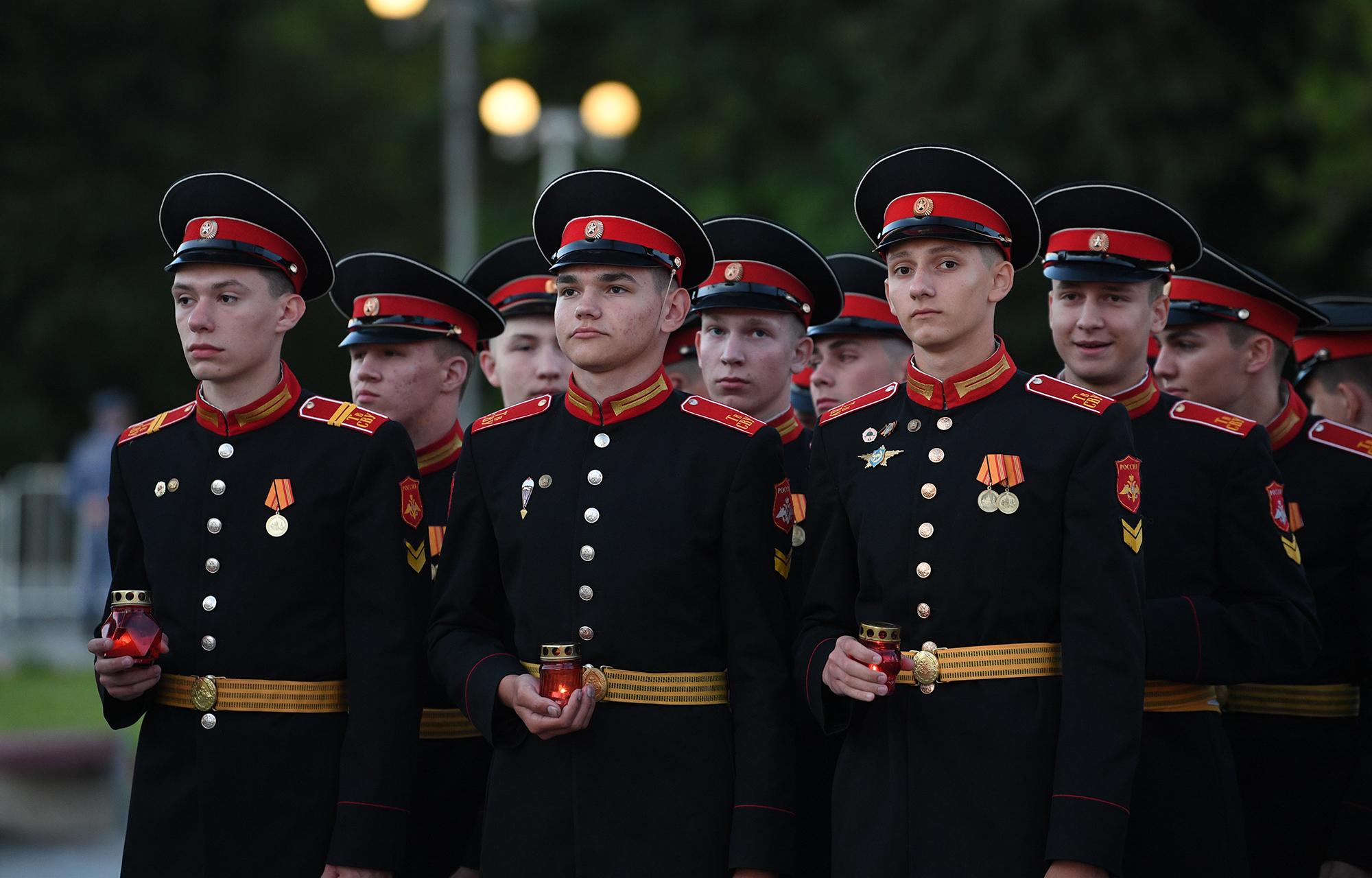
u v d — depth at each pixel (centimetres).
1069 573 1265
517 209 10412
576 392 1445
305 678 1414
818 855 1569
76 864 2708
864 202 1391
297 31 10569
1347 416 1889
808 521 1412
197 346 1427
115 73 8681
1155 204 1561
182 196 1461
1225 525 1519
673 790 1330
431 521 1705
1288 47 7400
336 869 1354
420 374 1741
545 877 1334
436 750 1594
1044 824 1234
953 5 8031
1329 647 1655
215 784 1388
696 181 9931
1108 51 7262
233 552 1427
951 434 1334
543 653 1303
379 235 10575
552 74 11412
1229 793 1481
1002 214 1330
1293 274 7512
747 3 10300
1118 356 1572
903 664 1281
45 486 5750
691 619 1363
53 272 8581
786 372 1747
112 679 1350
